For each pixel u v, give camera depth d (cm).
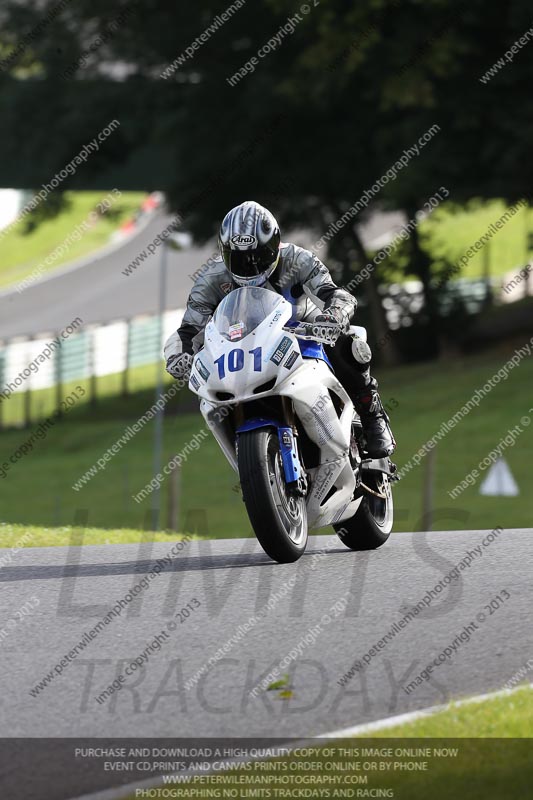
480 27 9456
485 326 12912
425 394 10650
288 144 10844
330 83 9612
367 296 12300
